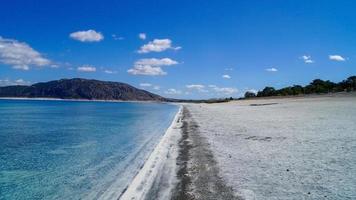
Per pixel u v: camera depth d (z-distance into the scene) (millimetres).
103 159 14898
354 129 19969
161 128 29875
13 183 10859
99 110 77188
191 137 19922
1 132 26922
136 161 14227
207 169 11375
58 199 9188
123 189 9883
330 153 13211
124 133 25938
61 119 43781
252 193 8617
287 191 8688
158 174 11000
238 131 21703
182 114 49438
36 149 18094
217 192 8820
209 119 34500
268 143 16250
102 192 9688
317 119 27125
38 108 86375
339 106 44625
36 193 9758
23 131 27766
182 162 12719
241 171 10898
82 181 10961
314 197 8172
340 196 8188
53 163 14102
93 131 27672
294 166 11297
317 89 114062
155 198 8594
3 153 16812
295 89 127875
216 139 18391
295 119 28312
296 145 15312
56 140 21844
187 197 8539
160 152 15156
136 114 57938
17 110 72562
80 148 18344
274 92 144500
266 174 10422
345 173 10234
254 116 35219
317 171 10555
